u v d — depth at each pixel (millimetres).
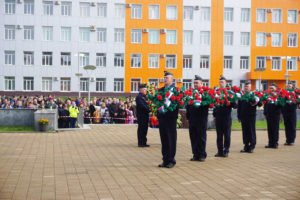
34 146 14547
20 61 46219
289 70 50250
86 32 47188
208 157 12328
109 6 47219
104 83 47625
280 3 49844
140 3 47656
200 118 11469
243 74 49750
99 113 25984
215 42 49094
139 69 48000
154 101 10500
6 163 10930
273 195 7617
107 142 16047
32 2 46219
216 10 48969
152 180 8852
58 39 46625
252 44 49594
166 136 10391
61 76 46844
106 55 47500
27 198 7328
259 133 20688
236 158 12156
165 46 48250
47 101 27875
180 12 48250
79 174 9453
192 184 8492
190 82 48938
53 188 8062
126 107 26344
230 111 12430
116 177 9141
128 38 47625
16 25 45938
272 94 14688
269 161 11594
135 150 13805
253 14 49500
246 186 8336
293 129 15820
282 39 50062
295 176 9375
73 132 20094
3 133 19203
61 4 46625
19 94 45812
